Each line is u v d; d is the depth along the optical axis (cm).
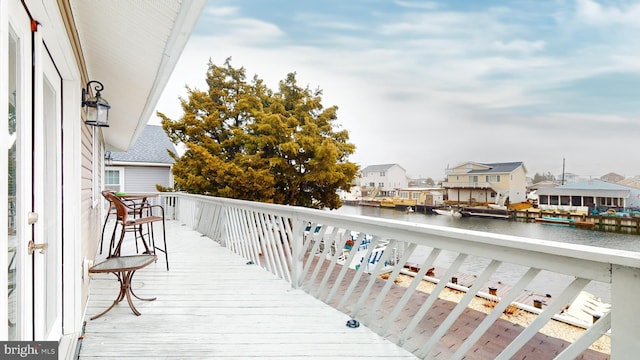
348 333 238
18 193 133
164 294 324
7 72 100
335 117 1307
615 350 122
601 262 125
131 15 200
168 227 829
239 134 1155
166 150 1296
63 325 229
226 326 250
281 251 382
